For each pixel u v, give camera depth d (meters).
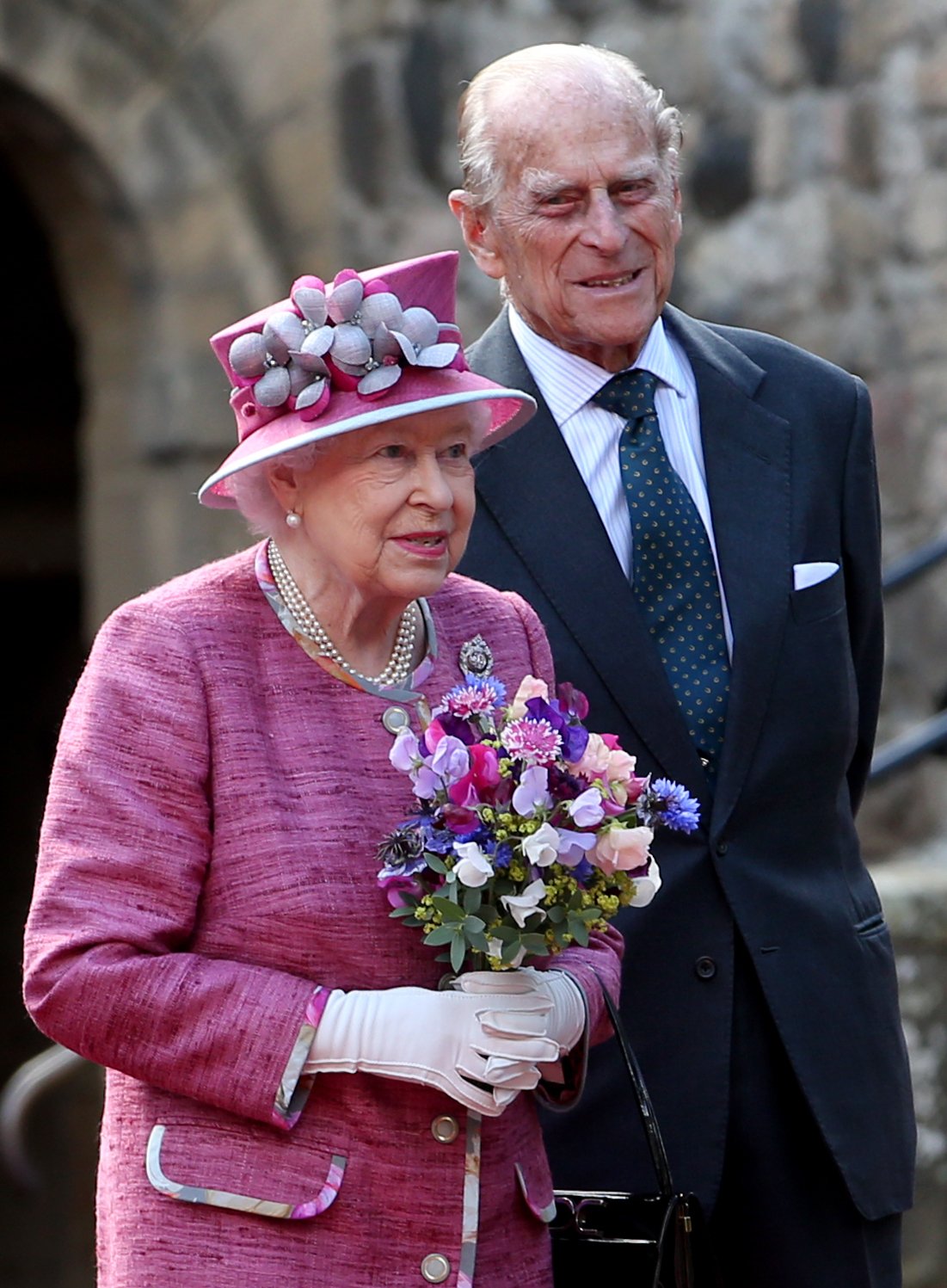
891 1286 10.73
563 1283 9.30
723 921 10.45
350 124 21.47
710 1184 10.27
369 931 8.09
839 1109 10.44
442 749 7.84
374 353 8.12
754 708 10.52
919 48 19.42
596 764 8.09
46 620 33.38
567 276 10.50
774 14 20.17
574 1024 8.35
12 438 29.81
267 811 8.10
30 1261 28.62
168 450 21.88
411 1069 7.85
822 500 11.02
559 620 10.59
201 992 7.85
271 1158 7.96
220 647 8.29
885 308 19.69
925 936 14.71
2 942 33.50
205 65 21.45
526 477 10.79
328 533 8.22
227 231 21.62
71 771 8.09
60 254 22.17
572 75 10.52
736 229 20.44
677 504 10.74
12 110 21.16
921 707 19.77
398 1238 8.05
